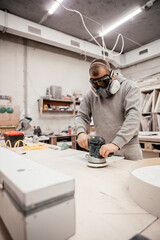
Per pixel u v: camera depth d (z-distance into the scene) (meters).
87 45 4.36
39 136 3.35
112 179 0.66
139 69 5.01
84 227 0.37
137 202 0.47
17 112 3.41
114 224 0.38
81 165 0.87
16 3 2.94
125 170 0.78
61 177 0.34
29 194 0.27
